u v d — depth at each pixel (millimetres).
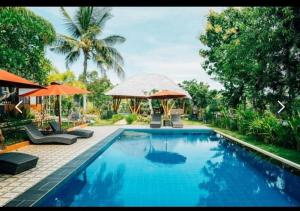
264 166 8547
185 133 17219
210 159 10125
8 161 6469
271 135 11297
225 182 7215
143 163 9500
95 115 26938
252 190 6602
